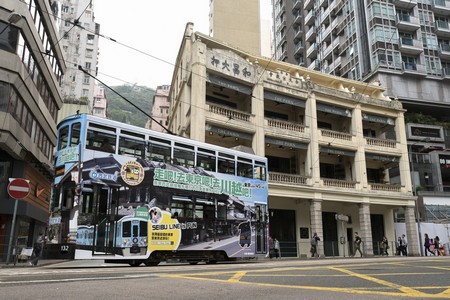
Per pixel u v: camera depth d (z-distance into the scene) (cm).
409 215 3114
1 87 1844
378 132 3403
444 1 4812
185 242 1381
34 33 2156
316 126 2834
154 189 1327
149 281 748
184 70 2730
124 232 1224
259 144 2533
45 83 2517
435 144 4406
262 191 1719
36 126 2359
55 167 1240
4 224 2014
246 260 1911
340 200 2812
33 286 656
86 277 829
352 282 744
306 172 2791
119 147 1269
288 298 546
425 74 4462
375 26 4428
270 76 2717
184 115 2619
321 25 5591
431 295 571
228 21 3981
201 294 586
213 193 1509
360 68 4572
